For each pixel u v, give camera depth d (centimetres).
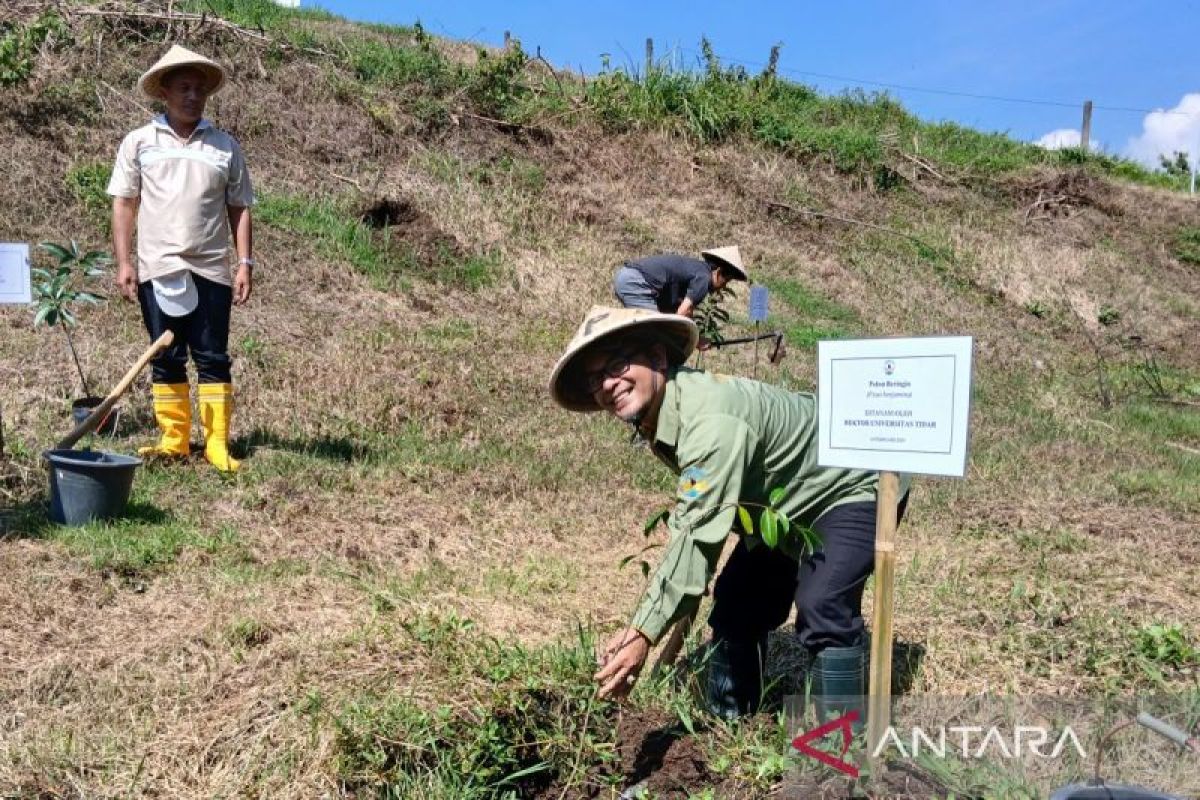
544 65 1734
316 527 544
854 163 1766
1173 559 618
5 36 1100
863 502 336
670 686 374
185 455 602
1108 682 399
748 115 1734
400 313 995
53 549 466
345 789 307
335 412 734
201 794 300
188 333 592
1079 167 2094
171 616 415
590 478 707
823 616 326
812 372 1108
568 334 1062
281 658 372
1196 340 1631
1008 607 489
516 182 1338
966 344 272
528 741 340
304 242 1041
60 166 972
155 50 1202
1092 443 1008
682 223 1434
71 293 629
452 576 499
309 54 1350
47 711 336
